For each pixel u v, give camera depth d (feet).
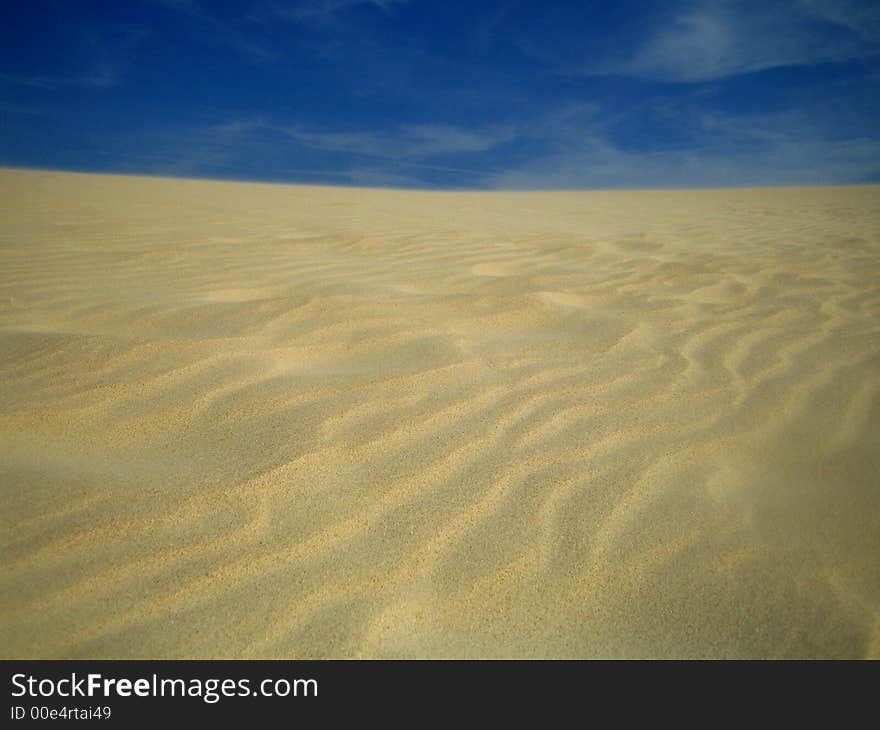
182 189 32.48
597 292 10.94
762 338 8.60
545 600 3.66
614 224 24.76
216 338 7.53
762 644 3.43
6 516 4.10
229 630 3.35
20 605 3.43
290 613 3.48
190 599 3.53
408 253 14.29
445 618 3.52
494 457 5.17
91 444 5.10
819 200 46.24
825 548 4.18
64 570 3.68
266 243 14.67
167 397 5.98
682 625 3.53
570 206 35.73
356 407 5.94
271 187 40.78
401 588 3.70
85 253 12.39
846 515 4.56
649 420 5.96
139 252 12.76
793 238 20.67
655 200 45.68
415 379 6.64
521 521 4.36
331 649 3.29
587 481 4.89
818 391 6.81
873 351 8.14
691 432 5.77
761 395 6.66
